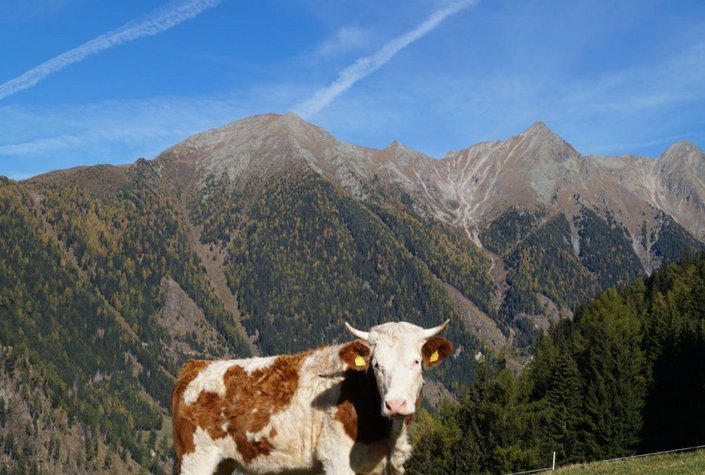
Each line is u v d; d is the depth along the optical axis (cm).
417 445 7238
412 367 1085
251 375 1262
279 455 1210
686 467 2348
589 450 6781
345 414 1145
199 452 1281
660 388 7119
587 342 8481
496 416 7006
